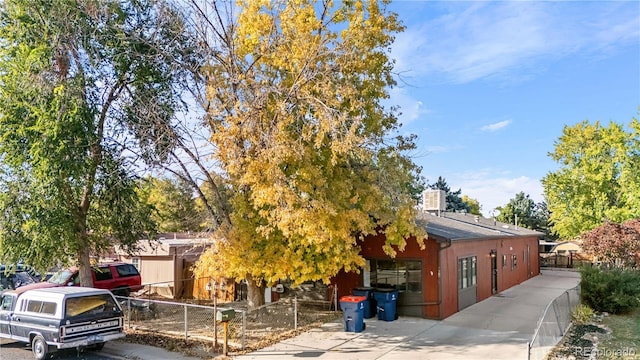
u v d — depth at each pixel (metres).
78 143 15.57
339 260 14.50
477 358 11.96
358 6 14.71
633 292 19.38
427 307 17.23
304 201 12.78
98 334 12.80
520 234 31.25
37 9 15.45
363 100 14.42
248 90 14.06
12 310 13.45
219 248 14.39
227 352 12.75
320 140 12.65
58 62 15.90
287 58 14.47
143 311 17.72
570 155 45.12
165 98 16.91
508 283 27.70
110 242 19.53
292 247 14.62
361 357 12.16
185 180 16.66
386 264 18.19
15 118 15.59
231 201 14.85
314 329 15.55
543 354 12.30
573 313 17.75
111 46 15.98
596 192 43.22
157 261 25.27
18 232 16.09
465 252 20.19
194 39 15.56
